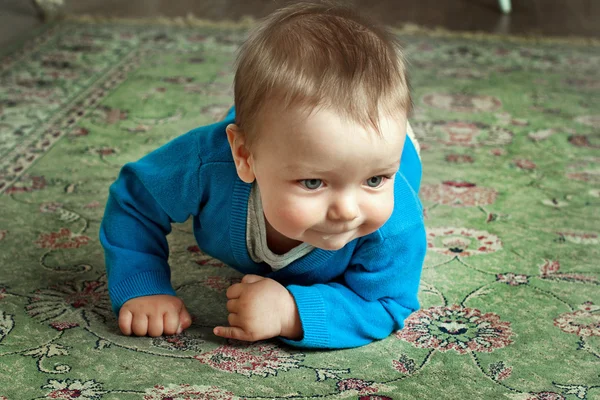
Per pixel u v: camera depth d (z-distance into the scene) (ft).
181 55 7.18
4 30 7.56
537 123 5.82
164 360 2.99
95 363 2.95
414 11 9.01
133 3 8.81
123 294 3.19
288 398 2.78
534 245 4.05
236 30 8.05
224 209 3.15
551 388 2.89
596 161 5.19
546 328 3.30
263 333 3.01
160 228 3.42
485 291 3.59
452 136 5.53
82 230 4.05
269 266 3.32
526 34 8.25
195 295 3.50
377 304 3.19
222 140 3.17
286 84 2.56
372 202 2.65
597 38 8.22
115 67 6.77
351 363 3.02
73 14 8.29
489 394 2.85
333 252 3.13
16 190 4.46
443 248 3.99
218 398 2.76
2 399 2.70
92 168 4.82
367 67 2.59
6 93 6.02
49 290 3.48
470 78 6.79
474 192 4.66
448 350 3.13
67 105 5.85
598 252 4.00
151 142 5.25
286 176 2.60
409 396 2.82
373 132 2.52
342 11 2.91
